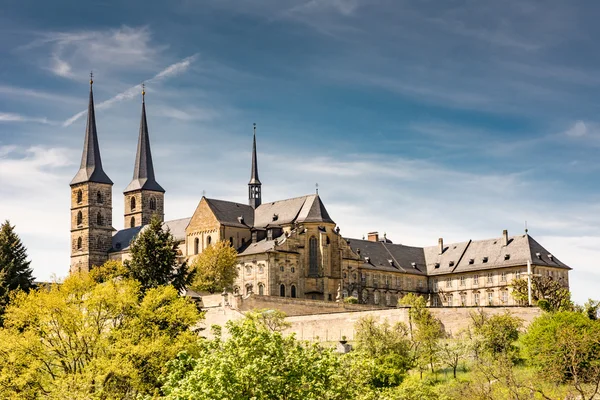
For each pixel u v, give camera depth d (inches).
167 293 4239.7
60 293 4057.6
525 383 3385.8
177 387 2453.2
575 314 4330.7
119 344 3777.1
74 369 3814.0
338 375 2485.2
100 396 3577.8
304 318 5418.3
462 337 4741.6
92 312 3996.1
